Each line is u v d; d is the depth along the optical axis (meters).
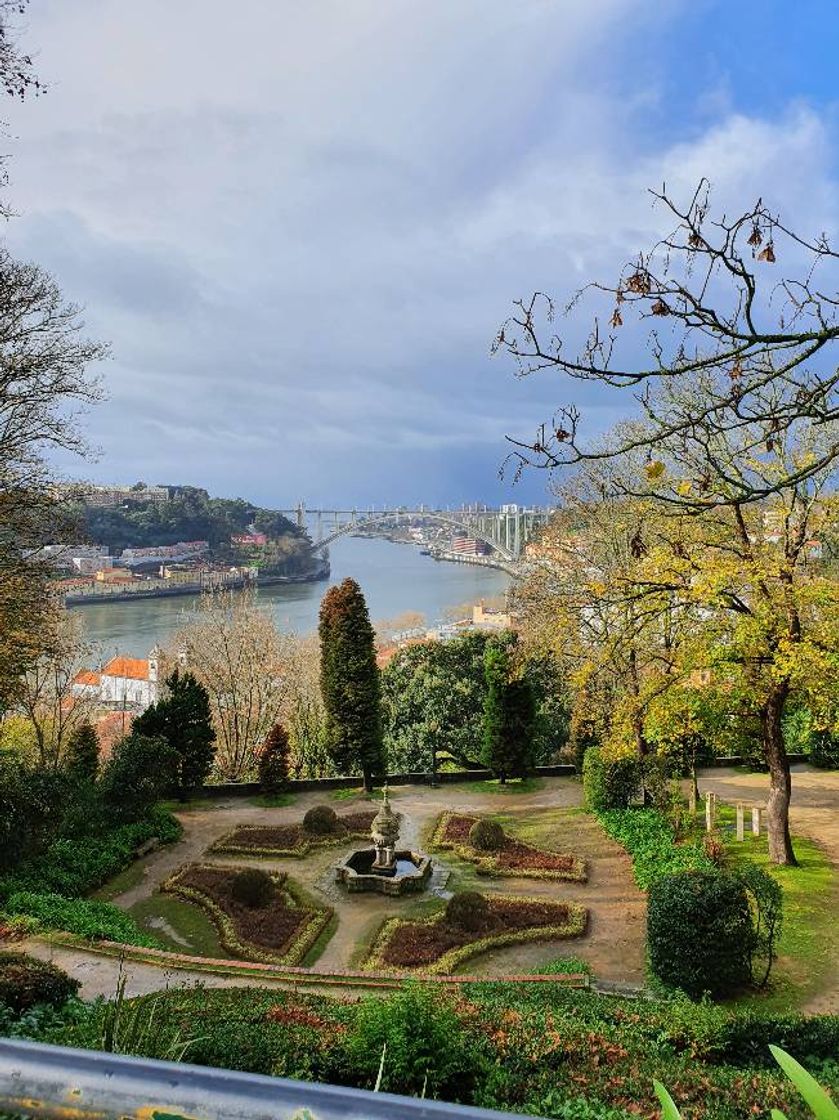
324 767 40.34
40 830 21.59
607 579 24.30
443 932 18.84
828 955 16.06
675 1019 10.68
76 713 41.03
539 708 37.72
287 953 18.05
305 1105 1.30
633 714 22.06
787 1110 7.72
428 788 32.91
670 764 26.48
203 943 18.84
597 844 25.16
